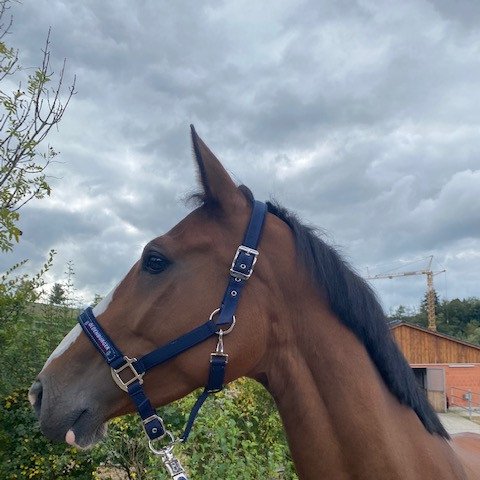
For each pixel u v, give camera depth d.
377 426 1.78
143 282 1.90
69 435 1.79
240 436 5.08
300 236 1.96
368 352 1.93
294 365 1.88
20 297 4.74
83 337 1.94
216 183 1.92
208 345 1.83
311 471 1.83
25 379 5.41
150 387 1.85
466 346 25.14
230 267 1.87
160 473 3.92
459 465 1.98
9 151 4.43
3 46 4.41
